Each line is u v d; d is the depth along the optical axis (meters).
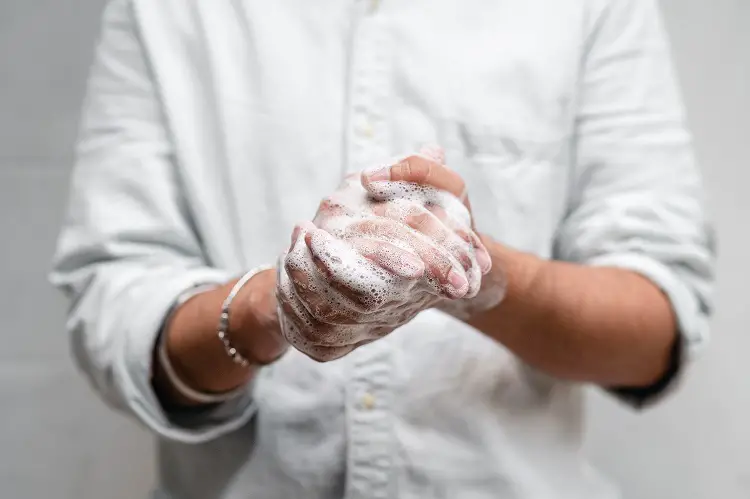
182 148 0.67
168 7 0.70
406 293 0.40
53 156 1.10
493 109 0.65
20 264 1.10
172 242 0.67
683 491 1.08
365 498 0.61
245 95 0.67
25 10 1.10
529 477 0.61
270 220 0.66
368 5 0.67
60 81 1.10
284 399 0.63
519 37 0.66
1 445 1.12
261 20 0.68
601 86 0.68
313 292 0.41
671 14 1.06
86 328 0.63
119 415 1.10
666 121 0.68
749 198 1.06
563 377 0.61
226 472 0.65
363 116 0.65
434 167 0.46
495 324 0.57
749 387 1.07
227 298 0.55
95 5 1.09
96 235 0.67
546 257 0.66
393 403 0.62
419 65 0.65
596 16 0.68
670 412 1.07
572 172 0.69
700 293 0.66
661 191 0.66
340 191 0.46
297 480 0.63
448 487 0.61
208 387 0.59
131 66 0.70
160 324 0.58
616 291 0.59
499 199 0.65
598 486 0.66
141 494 1.10
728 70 1.05
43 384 1.11
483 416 0.61
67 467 1.11
